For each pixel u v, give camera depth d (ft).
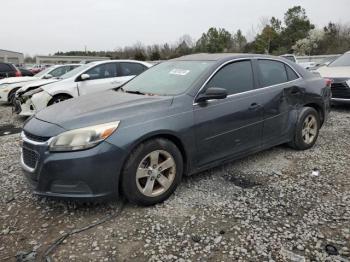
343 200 11.77
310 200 11.80
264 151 17.15
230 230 10.02
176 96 12.21
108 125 10.45
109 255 9.00
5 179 14.06
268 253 8.95
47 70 44.62
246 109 13.75
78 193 10.30
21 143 11.44
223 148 13.25
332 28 169.89
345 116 25.82
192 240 9.57
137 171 10.91
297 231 9.91
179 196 12.18
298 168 14.84
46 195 10.47
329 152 16.97
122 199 11.96
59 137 10.19
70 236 9.88
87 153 10.07
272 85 15.24
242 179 13.69
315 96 17.20
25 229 10.29
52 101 26.86
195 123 12.12
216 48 196.24
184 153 12.19
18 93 29.86
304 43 167.73
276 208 11.25
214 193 12.41
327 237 9.62
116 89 15.16
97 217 10.87
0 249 9.35
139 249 9.21
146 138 10.94
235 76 13.97
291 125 16.19
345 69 28.89
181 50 189.47
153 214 10.99
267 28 183.11
